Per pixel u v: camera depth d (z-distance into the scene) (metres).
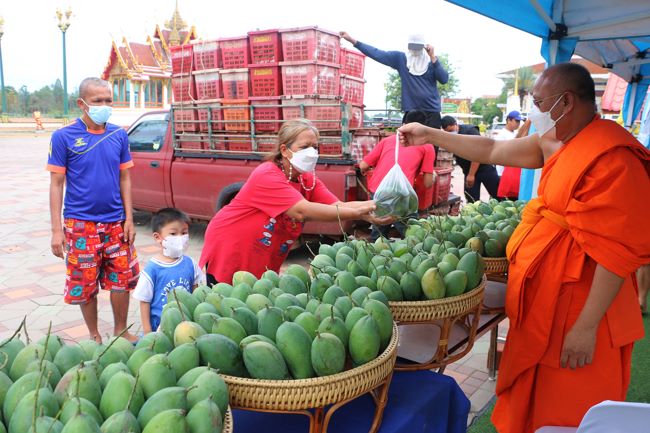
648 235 1.99
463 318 2.52
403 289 2.10
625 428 1.43
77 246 3.80
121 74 35.41
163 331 1.67
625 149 2.02
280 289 1.97
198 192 7.20
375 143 6.53
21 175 15.38
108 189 3.81
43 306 5.19
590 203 2.02
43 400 1.20
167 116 7.64
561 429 2.19
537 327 2.28
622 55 7.97
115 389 1.26
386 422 1.71
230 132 6.77
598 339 2.21
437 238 2.76
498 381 2.53
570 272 2.19
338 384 1.47
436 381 2.00
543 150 2.65
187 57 7.01
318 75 5.98
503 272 2.79
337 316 1.70
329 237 6.39
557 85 2.16
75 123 3.75
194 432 1.18
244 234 2.98
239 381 1.45
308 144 2.86
